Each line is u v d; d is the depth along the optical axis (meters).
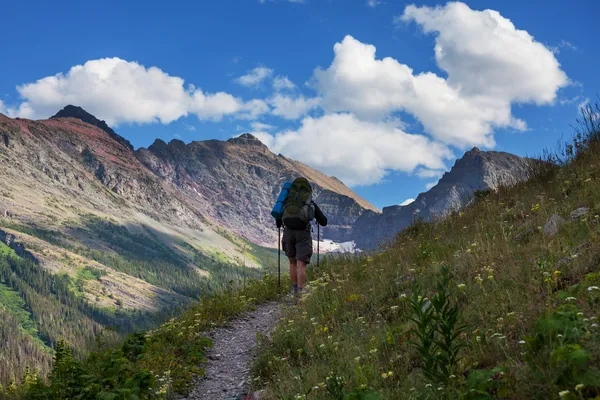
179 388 5.87
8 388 7.01
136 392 5.16
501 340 3.69
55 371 5.61
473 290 5.04
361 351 4.80
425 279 6.18
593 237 4.81
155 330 8.23
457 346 3.26
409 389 3.55
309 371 4.89
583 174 7.97
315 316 7.11
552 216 6.40
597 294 3.52
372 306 6.41
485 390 3.14
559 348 2.59
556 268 4.57
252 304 10.62
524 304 4.10
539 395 2.78
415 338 4.49
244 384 5.81
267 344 6.93
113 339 7.65
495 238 6.75
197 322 8.41
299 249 8.74
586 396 2.56
